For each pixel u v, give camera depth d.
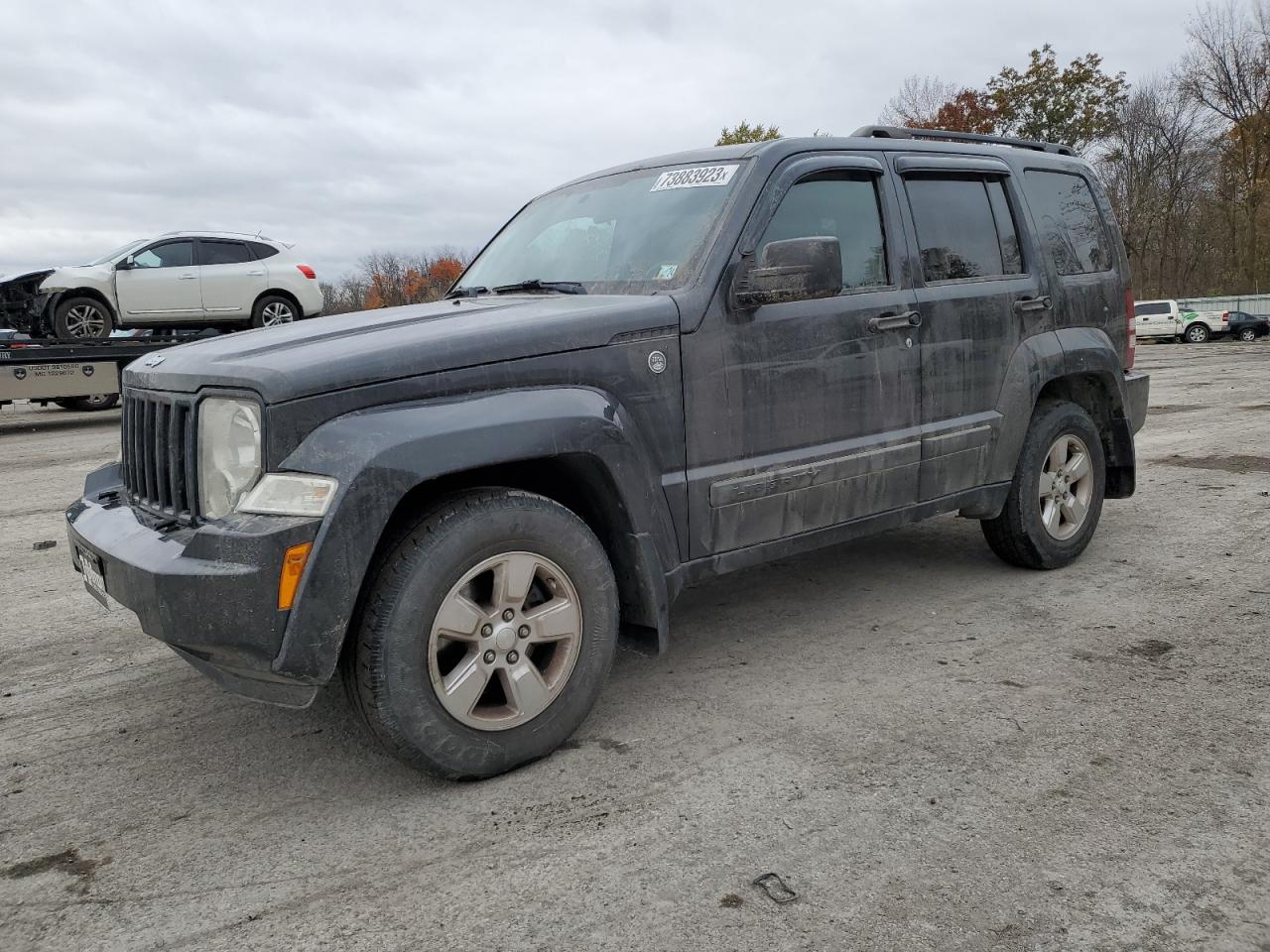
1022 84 43.75
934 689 3.41
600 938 2.10
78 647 4.29
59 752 3.19
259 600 2.45
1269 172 49.84
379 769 2.98
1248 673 3.45
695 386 3.24
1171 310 39.25
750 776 2.80
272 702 2.63
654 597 3.09
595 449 2.91
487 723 2.78
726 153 3.73
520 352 2.85
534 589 2.93
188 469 2.78
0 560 6.00
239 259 14.52
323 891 2.33
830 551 5.43
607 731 3.16
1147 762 2.81
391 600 2.59
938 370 4.02
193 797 2.85
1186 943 2.02
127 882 2.41
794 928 2.10
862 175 3.88
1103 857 2.33
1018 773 2.77
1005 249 4.42
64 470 9.76
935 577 4.82
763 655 3.82
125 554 2.73
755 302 3.34
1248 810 2.52
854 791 2.69
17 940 2.18
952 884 2.24
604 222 3.85
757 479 3.41
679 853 2.42
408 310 3.47
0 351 12.52
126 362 13.58
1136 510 6.18
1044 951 2.00
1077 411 4.73
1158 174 54.50
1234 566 4.81
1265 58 49.38
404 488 2.56
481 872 2.38
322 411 2.56
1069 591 4.51
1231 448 8.52
